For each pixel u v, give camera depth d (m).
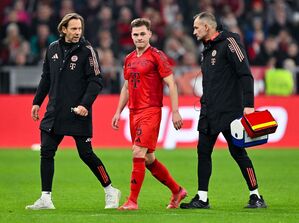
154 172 35.81
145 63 34.72
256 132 34.47
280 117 70.31
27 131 69.38
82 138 35.91
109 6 84.69
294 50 83.81
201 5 87.62
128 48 80.62
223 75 35.31
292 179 48.28
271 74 77.62
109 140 68.81
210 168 35.84
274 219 32.03
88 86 35.53
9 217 32.78
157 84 34.91
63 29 35.66
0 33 83.00
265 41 84.56
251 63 83.31
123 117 68.88
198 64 82.00
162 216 32.56
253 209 35.47
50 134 35.75
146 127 34.56
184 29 84.75
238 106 35.38
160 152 65.19
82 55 35.62
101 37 80.19
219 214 33.41
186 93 75.19
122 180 48.00
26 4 86.94
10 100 69.56
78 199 39.91
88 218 32.19
